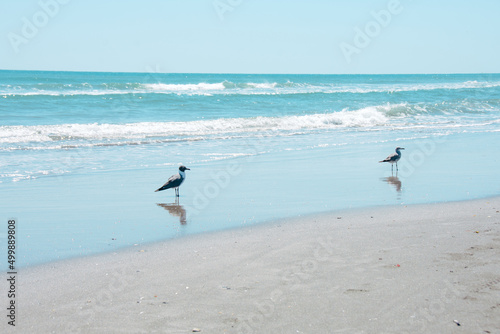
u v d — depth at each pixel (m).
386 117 29.02
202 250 7.37
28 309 5.45
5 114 25.66
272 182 12.43
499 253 6.76
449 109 33.44
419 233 7.86
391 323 4.93
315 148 17.83
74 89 43.12
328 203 10.26
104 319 5.17
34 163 14.80
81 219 9.33
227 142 19.23
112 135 20.44
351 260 6.67
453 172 13.58
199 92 44.38
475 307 5.21
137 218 9.42
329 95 40.84
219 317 5.15
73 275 6.46
